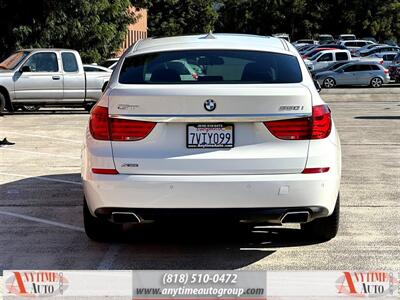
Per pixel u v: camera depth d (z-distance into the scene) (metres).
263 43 6.88
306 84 6.06
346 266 6.10
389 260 6.26
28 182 10.09
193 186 5.69
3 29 30.33
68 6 31.31
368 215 7.93
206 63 6.38
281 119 5.77
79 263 6.27
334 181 5.91
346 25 90.56
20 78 20.81
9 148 13.75
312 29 93.69
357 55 52.81
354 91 35.22
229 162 5.72
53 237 7.14
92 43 33.06
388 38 89.56
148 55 6.52
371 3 89.69
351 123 18.72
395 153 12.96
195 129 5.76
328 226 6.67
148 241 7.00
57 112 22.55
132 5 38.41
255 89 5.76
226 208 5.73
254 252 6.57
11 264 6.25
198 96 5.70
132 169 5.77
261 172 5.75
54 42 31.59
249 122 5.76
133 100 5.77
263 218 5.80
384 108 24.30
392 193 9.16
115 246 6.81
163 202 5.73
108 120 5.84
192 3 89.44
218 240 7.02
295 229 7.38
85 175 6.00
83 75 21.42
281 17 96.19
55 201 8.82
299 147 5.79
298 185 5.73
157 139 5.77
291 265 6.15
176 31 87.44
